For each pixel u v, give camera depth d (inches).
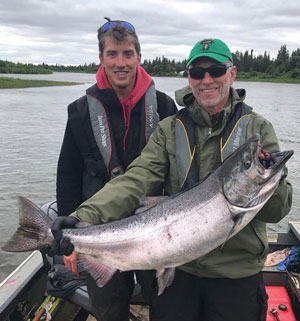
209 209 100.8
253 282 110.3
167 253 103.8
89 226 109.5
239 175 98.0
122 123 139.7
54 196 377.1
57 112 1092.5
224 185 99.9
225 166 101.4
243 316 109.5
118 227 108.3
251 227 107.1
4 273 257.1
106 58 133.1
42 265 148.7
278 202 100.6
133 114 139.9
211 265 107.0
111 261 109.7
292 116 1120.2
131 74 134.7
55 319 145.9
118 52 131.7
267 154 99.0
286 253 179.3
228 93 115.4
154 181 116.5
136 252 106.3
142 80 142.4
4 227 311.4
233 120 110.5
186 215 102.5
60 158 147.1
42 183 414.0
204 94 112.2
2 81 2514.8
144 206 109.8
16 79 2854.3
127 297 134.1
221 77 110.3
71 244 108.7
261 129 108.6
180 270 114.7
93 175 141.4
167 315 118.3
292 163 514.6
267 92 2465.6
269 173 96.5
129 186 114.2
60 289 135.8
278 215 103.0
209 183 102.8
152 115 140.2
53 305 146.9
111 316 128.9
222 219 99.8
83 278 137.6
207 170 110.9
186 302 115.8
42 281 153.3
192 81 113.5
